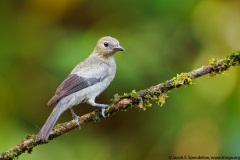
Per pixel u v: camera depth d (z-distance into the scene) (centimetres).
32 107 1437
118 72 1377
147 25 1486
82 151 1401
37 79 1451
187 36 1498
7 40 1488
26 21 1522
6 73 1451
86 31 1510
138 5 1502
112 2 1527
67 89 1012
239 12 1522
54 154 1341
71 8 1534
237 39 1510
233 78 1401
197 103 1403
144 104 891
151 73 1415
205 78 1415
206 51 1503
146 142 1430
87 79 1046
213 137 1360
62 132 895
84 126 1448
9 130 1361
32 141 879
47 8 1530
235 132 1301
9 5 1523
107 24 1518
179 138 1388
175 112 1409
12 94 1434
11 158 878
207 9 1516
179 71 1459
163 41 1472
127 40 1448
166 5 1475
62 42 1450
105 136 1467
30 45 1494
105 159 1414
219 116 1374
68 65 1383
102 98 1430
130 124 1462
